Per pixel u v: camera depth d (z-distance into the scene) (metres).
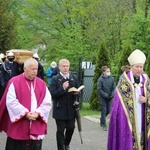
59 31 29.05
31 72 5.98
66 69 7.62
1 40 24.20
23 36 30.62
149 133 5.83
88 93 17.42
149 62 15.06
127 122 5.83
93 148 8.52
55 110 7.65
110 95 10.84
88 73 17.33
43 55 30.50
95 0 21.61
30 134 5.94
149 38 18.27
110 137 5.98
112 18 19.75
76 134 10.02
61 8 28.59
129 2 20.36
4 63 10.36
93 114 14.02
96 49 21.72
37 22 29.88
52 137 9.61
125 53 15.01
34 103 5.98
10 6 31.78
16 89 5.96
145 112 5.88
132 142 5.85
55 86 7.57
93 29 21.02
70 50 22.53
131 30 18.69
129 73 5.98
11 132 5.95
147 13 20.36
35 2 29.38
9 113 5.93
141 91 5.88
